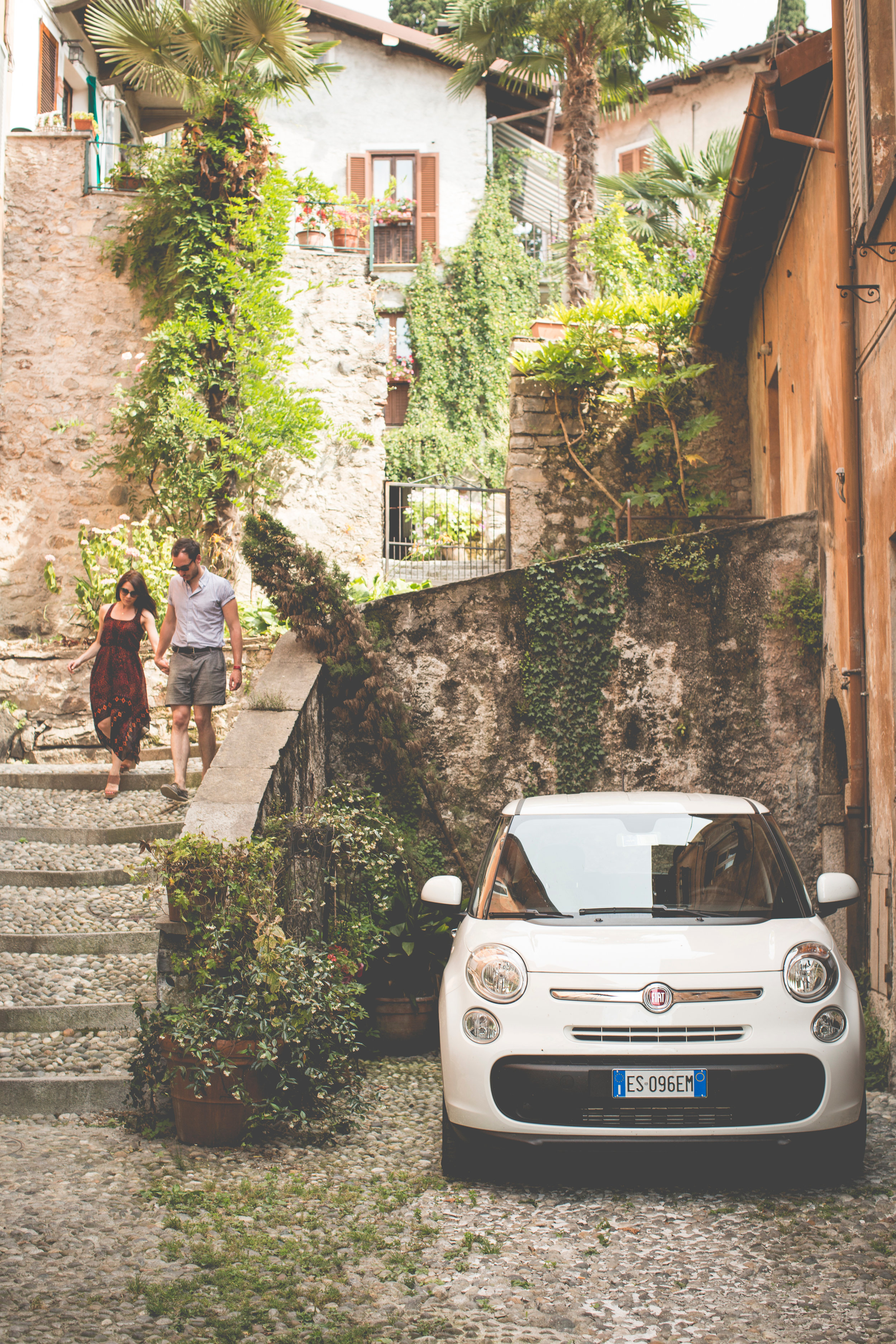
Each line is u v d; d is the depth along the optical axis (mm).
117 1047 6047
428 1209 4527
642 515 14625
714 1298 3721
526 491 14750
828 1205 4527
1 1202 4379
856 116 7336
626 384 14094
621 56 19703
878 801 7109
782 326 10945
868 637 7344
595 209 18312
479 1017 4805
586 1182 4887
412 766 8750
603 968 4781
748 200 10500
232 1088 5133
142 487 14391
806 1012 4699
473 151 24875
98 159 15383
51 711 12320
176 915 5703
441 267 24609
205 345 14297
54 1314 3496
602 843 5641
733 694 9023
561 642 9102
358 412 15727
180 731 8852
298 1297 3682
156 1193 4527
